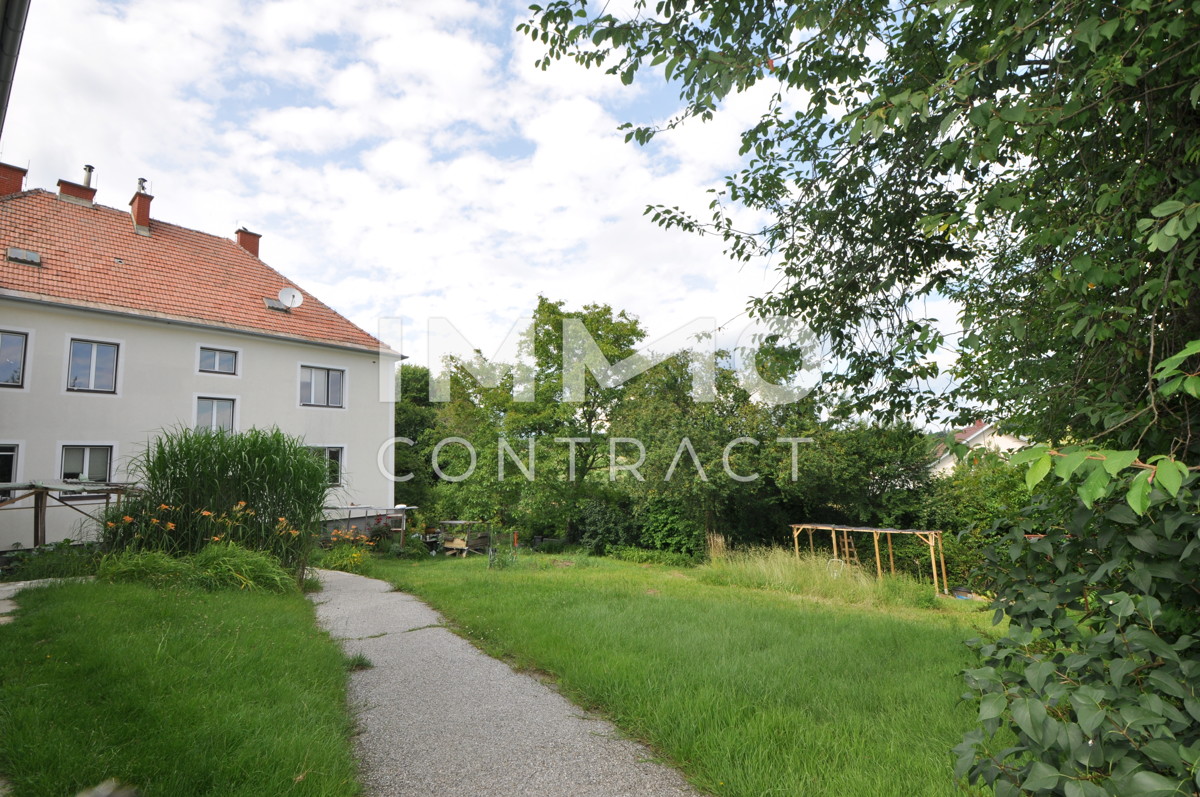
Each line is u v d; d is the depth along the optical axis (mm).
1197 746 1530
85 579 6961
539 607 7727
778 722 3725
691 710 3879
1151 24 2168
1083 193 2961
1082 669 1925
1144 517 1982
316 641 5480
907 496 16156
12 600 5887
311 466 9367
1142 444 2471
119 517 8250
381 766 3309
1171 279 2557
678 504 18422
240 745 3012
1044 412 3334
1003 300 3844
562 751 3516
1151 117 2660
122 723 3062
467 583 10234
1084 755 1525
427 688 4672
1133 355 2744
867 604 10664
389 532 19250
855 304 4969
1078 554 2287
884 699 4277
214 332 17641
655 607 7809
